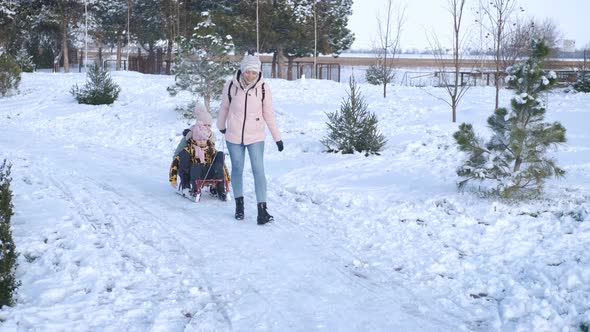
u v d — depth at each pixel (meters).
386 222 7.52
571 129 13.91
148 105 20.92
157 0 46.78
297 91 24.50
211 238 6.93
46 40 53.97
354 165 11.15
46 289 5.20
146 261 6.07
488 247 6.41
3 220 5.08
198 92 17.81
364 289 5.40
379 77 36.69
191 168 8.76
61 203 8.27
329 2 41.59
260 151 7.61
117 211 8.04
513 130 7.73
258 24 34.97
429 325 4.67
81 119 19.09
